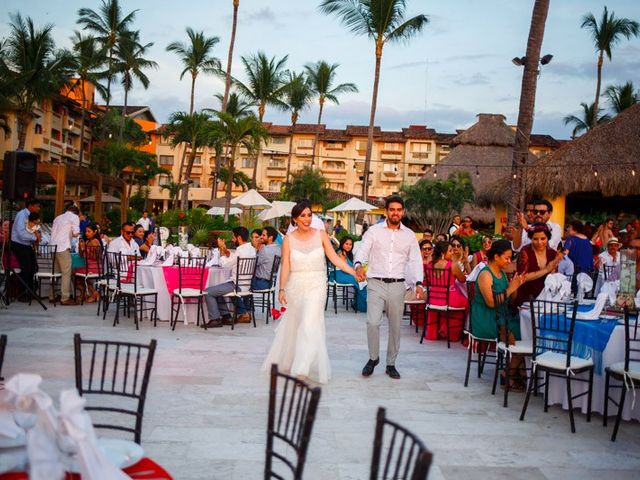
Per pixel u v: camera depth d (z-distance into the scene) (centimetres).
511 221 1224
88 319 978
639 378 465
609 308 581
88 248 1155
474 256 967
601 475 412
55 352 719
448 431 496
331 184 6275
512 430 503
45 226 1925
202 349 775
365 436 477
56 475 185
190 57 4666
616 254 988
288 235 637
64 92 4706
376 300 661
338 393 599
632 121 1998
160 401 549
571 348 522
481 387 641
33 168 1092
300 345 621
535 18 1198
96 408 312
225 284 952
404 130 6322
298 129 6284
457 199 2989
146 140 5431
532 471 418
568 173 1914
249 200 2408
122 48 4341
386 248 656
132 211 3228
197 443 449
